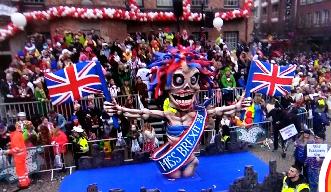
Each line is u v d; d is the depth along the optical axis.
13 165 9.93
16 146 9.45
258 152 11.79
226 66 14.32
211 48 17.70
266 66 10.49
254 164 10.37
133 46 16.19
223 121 11.86
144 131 11.28
